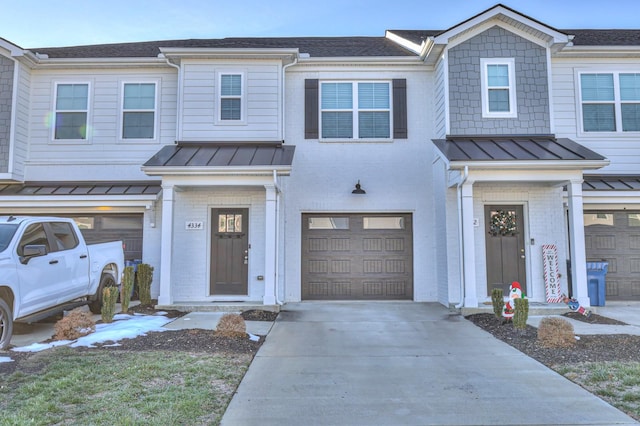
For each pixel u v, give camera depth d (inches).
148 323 304.7
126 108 450.0
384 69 449.7
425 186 439.5
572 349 241.4
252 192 422.9
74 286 302.0
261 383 189.8
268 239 378.3
